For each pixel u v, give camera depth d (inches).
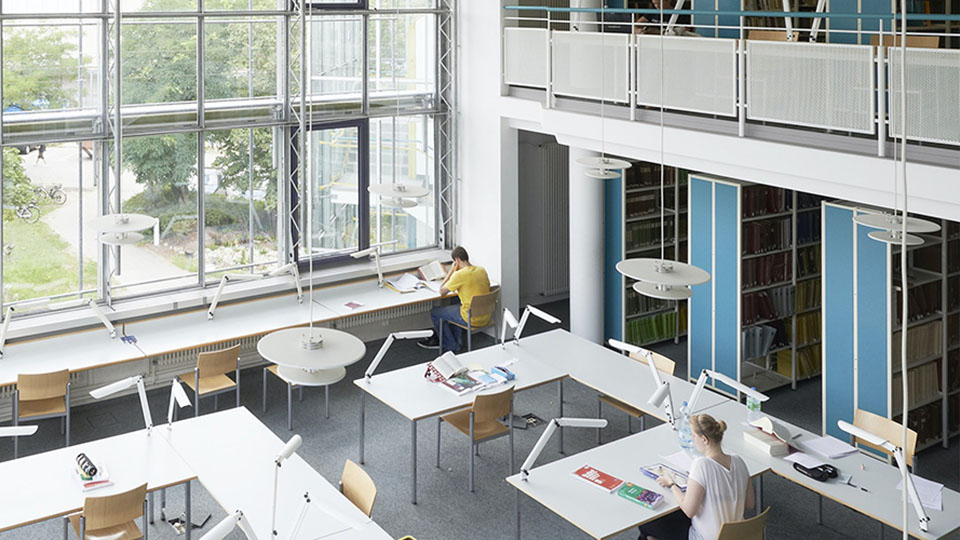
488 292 383.9
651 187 390.6
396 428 327.3
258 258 383.2
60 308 340.8
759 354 344.8
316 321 358.6
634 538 256.2
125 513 220.1
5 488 225.1
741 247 332.5
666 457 243.4
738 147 280.7
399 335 289.6
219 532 176.1
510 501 279.0
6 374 303.1
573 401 350.6
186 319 356.8
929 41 267.3
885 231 251.9
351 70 389.7
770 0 329.4
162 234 358.6
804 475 234.5
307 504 195.3
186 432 257.1
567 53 337.7
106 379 343.6
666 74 298.5
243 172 373.1
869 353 295.9
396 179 411.8
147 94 345.7
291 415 329.7
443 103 414.3
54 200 332.8
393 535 260.2
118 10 325.1
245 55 364.5
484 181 403.9
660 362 304.3
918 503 207.5
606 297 397.7
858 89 247.8
